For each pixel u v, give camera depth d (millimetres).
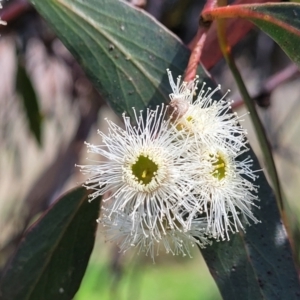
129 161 174
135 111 183
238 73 195
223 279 184
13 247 288
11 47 319
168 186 172
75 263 192
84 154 306
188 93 175
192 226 174
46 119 321
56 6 183
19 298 190
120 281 336
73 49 183
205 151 173
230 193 174
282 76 254
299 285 182
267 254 184
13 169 336
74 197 190
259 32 282
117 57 185
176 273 567
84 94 297
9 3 248
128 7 187
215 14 179
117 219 174
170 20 270
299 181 339
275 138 310
